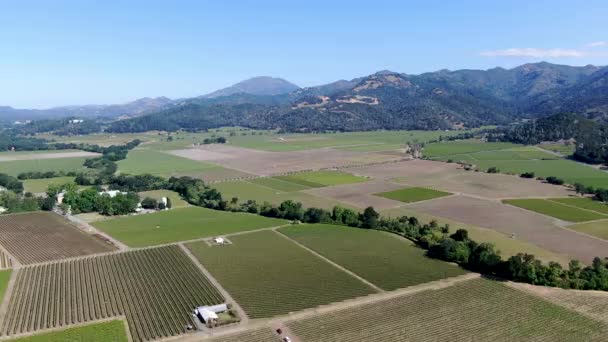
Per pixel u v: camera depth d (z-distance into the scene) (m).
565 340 96.44
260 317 106.50
